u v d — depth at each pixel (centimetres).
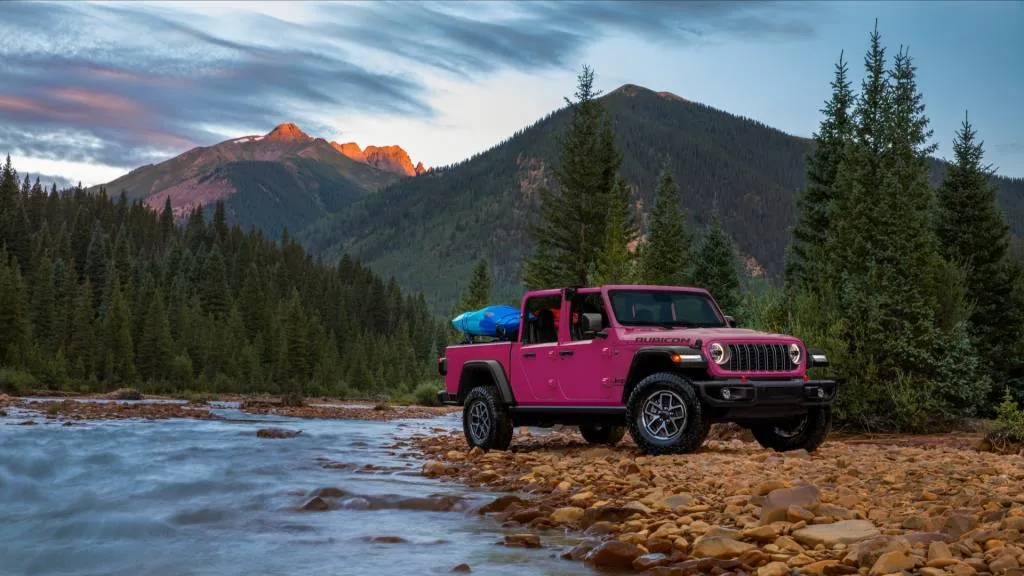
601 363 1090
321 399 7644
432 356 18162
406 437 1689
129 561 515
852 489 757
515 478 928
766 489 720
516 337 1234
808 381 1059
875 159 2159
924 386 1582
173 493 805
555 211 6031
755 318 1952
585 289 1141
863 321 1656
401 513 711
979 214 2686
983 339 2366
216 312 16675
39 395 6406
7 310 8956
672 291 1162
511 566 500
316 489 785
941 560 457
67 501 750
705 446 1215
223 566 497
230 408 3434
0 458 1070
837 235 2012
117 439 1448
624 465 907
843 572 462
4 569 496
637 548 510
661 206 4922
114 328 10538
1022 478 823
